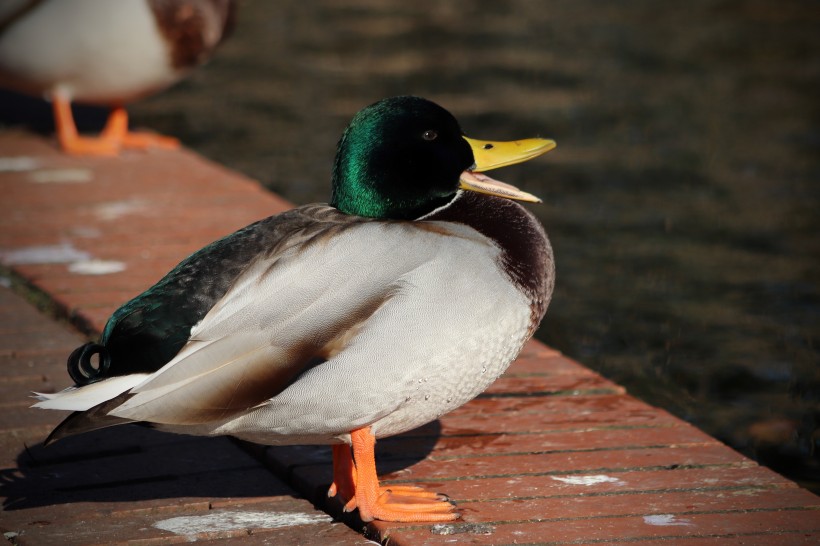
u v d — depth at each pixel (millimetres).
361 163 6043
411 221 5836
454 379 5629
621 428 7293
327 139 16984
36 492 6453
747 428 8875
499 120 17781
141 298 5496
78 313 9141
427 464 6754
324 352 5469
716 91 19734
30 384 7805
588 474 6629
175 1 13461
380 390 5496
